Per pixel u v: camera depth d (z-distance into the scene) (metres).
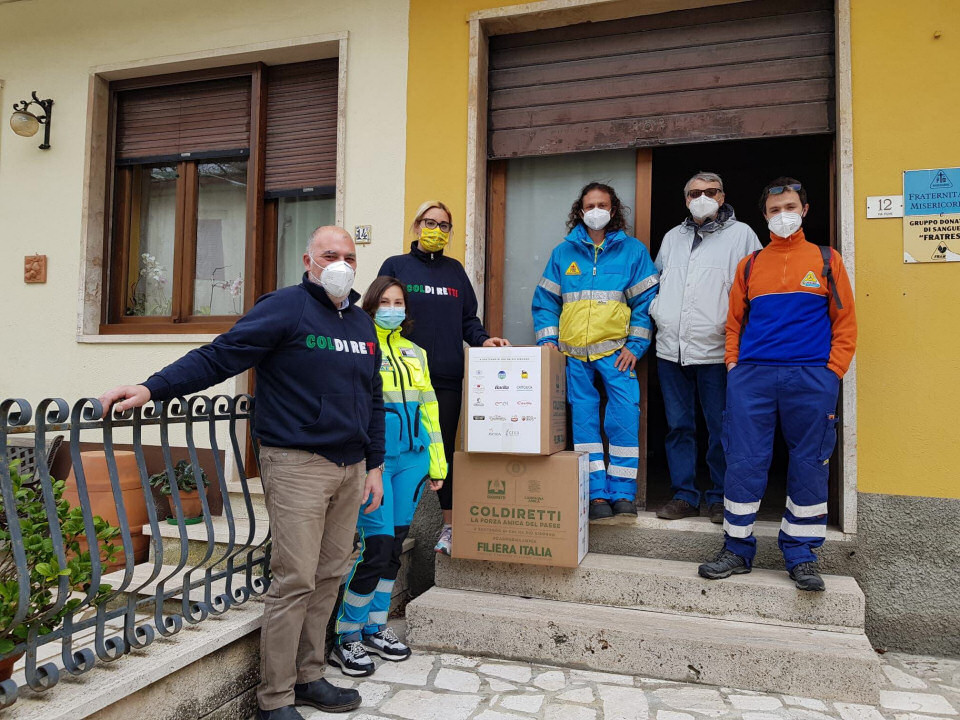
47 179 4.58
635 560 3.25
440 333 3.32
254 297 4.32
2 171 4.68
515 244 4.01
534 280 3.98
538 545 3.10
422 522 3.76
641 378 3.70
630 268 3.45
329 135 4.27
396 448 2.86
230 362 2.18
